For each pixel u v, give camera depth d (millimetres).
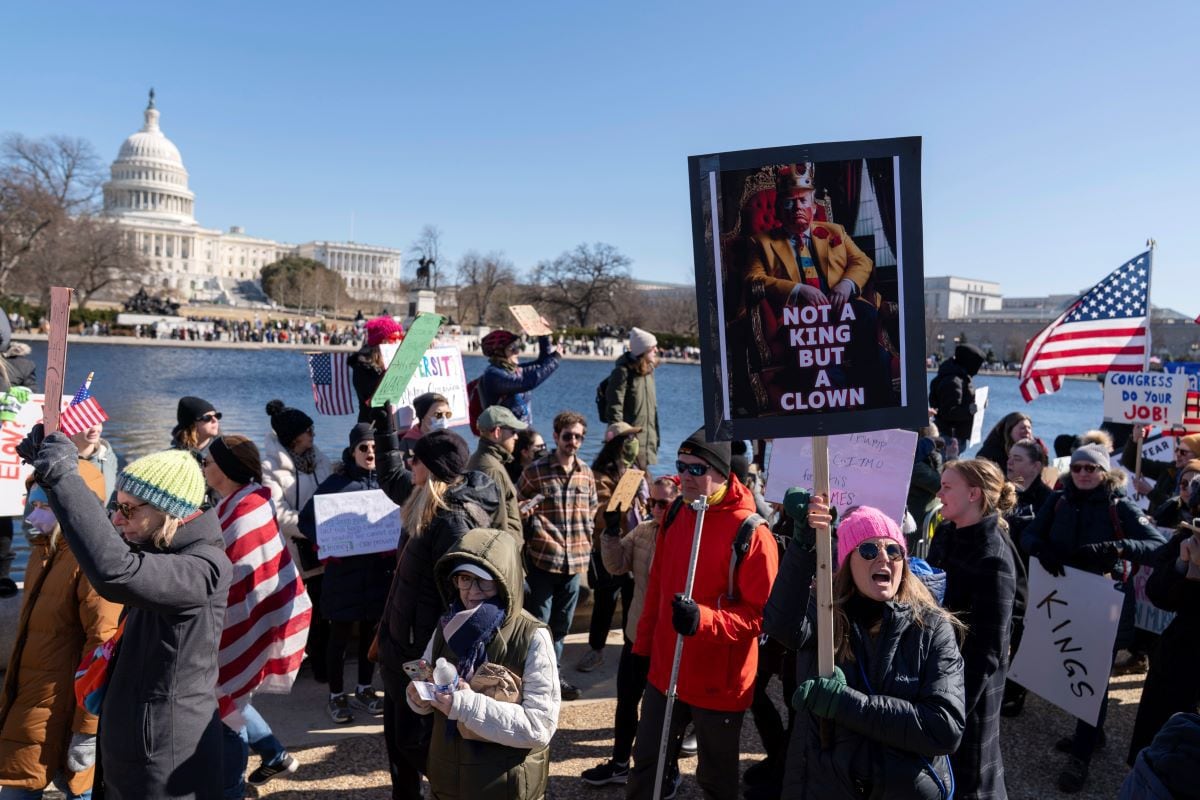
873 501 5355
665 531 4367
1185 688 4895
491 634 3447
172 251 138500
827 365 3068
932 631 3098
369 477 6051
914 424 3037
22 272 72562
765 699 4973
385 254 166375
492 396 8016
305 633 4699
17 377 8094
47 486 3070
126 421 24484
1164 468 9242
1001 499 4371
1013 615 5055
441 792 3402
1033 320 108125
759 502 6500
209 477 4582
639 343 8141
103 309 83688
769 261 3076
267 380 41031
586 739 5637
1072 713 5410
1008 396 58438
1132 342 9172
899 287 3047
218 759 3557
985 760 4129
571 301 103312
